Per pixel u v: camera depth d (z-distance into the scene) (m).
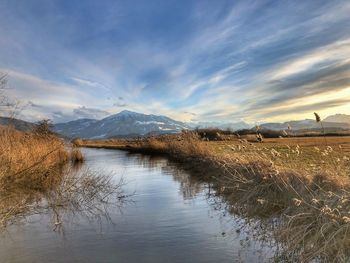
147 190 16.59
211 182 17.77
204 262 7.61
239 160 15.88
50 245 8.96
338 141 27.22
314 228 7.93
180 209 12.52
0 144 16.19
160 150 42.00
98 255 8.18
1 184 13.20
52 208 13.10
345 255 6.85
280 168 12.84
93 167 27.73
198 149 26.53
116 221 11.17
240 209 11.90
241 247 8.45
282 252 8.02
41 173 18.34
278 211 10.74
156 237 9.38
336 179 10.24
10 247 8.89
